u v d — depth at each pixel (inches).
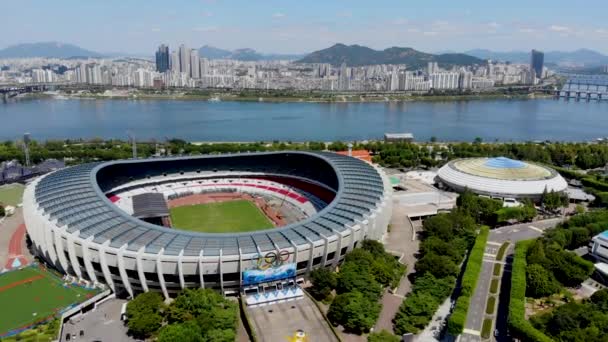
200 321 5068.9
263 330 5290.4
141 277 5797.2
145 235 6092.5
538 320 5487.2
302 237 6245.1
